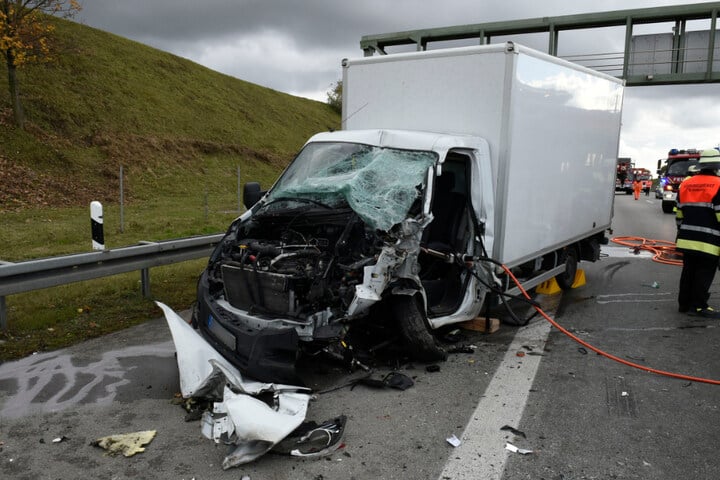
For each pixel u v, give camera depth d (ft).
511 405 14.38
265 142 113.19
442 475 11.13
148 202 64.28
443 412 13.92
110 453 11.79
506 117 18.34
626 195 126.72
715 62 78.28
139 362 16.87
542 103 20.53
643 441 12.61
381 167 16.72
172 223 46.39
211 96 119.96
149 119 92.12
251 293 15.05
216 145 96.12
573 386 15.67
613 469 11.43
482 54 18.69
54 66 87.66
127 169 74.23
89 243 35.63
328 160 18.13
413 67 20.44
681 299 23.36
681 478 11.15
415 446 12.25
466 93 19.20
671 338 20.02
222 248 16.98
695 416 13.91
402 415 13.73
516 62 18.26
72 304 22.06
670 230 51.11
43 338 18.62
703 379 16.16
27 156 65.62
